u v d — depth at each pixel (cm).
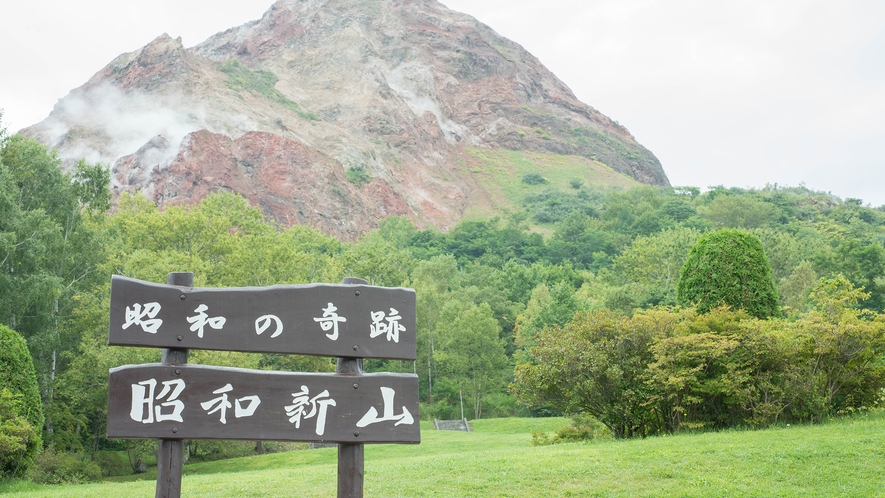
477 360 4659
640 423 1634
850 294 1695
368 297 623
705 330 1622
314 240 7988
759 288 1773
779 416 1537
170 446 586
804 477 999
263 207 12181
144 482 1367
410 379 622
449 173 18825
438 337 5078
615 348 1638
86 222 3569
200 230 4506
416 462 1316
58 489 1312
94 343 2897
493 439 2880
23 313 2805
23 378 1597
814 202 14038
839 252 5484
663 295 4741
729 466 1073
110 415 573
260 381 598
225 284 4050
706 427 1584
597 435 1852
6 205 2755
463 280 7581
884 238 10906
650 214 11706
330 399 605
